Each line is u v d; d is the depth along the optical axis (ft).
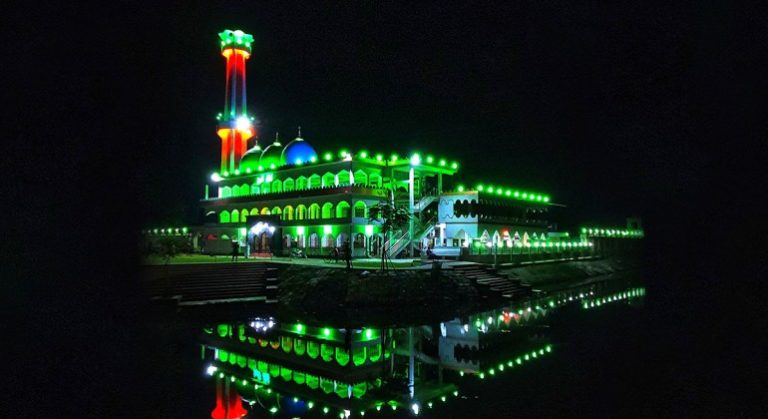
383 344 75.05
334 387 56.24
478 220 154.20
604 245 215.51
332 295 101.96
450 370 61.67
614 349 70.54
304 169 163.32
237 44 204.03
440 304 105.09
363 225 142.72
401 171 160.76
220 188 198.08
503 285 123.24
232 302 101.14
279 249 153.17
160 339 77.46
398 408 49.26
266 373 61.41
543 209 195.00
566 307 108.78
